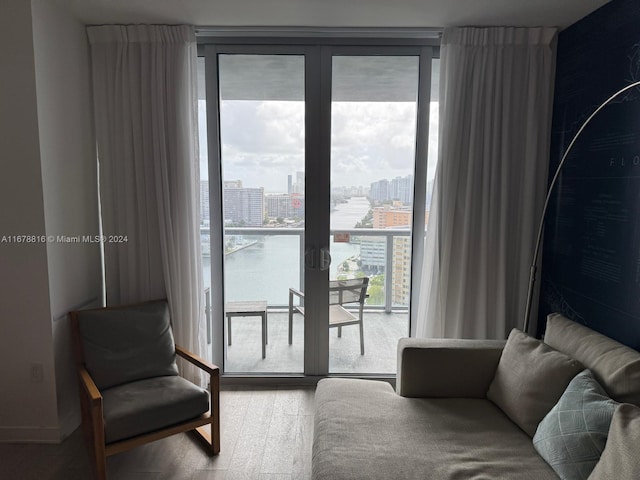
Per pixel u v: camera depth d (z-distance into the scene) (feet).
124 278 9.00
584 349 5.95
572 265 8.07
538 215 8.92
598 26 7.43
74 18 8.04
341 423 6.04
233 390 9.62
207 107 9.19
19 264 7.32
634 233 6.50
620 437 4.12
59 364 7.72
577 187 7.93
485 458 5.29
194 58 8.54
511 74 8.44
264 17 8.05
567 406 5.14
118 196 8.75
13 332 7.48
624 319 6.72
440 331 8.96
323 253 9.50
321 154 9.27
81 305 8.45
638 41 6.48
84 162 8.52
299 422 8.36
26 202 7.21
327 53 9.00
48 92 7.31
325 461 5.25
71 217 8.07
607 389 5.23
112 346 7.55
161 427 6.66
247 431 8.04
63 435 7.82
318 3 7.41
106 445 6.21
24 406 7.66
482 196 8.67
